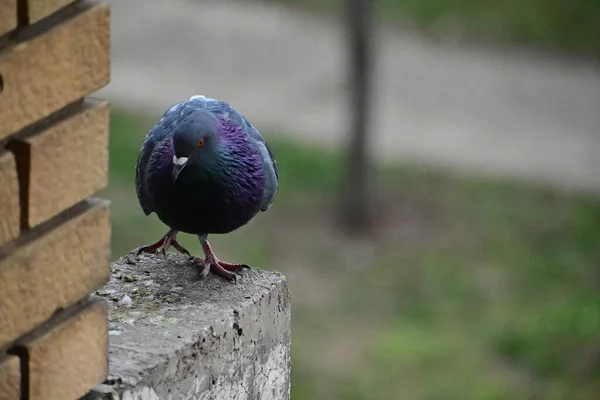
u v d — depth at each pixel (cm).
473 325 1350
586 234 1600
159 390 353
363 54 1581
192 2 2386
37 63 275
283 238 1570
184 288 419
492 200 1684
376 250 1562
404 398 1162
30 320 284
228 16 2322
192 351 369
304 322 1358
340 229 1603
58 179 288
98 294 411
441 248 1562
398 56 2167
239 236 1559
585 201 1691
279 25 2294
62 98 284
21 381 290
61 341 298
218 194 491
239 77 2053
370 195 1625
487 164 1792
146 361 351
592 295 1420
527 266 1510
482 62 2161
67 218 297
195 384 373
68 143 289
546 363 1235
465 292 1443
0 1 261
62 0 280
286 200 1656
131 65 2077
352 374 1218
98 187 302
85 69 290
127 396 338
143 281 429
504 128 1917
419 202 1673
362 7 1559
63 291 295
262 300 414
